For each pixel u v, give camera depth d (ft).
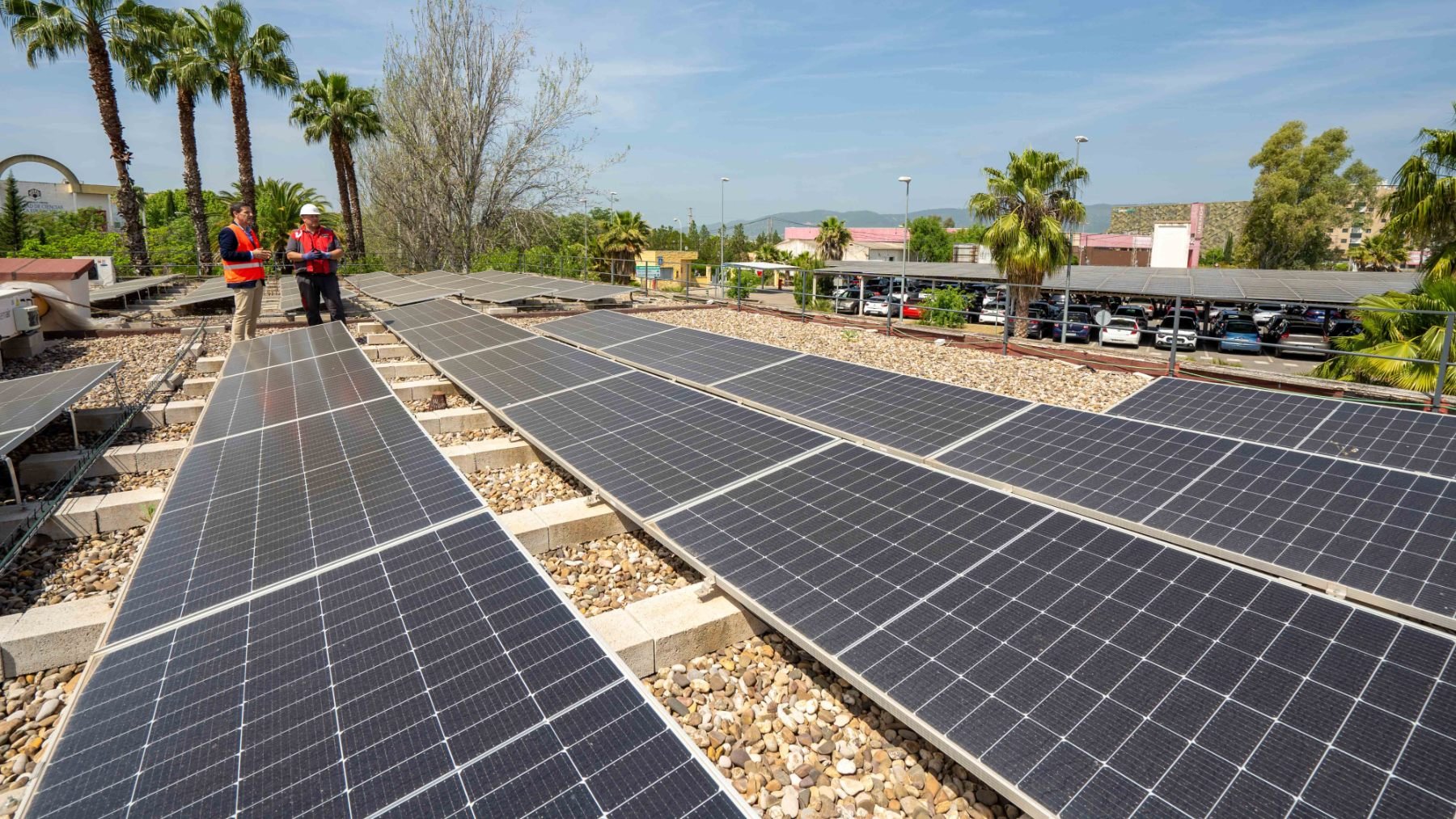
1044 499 17.34
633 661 12.85
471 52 101.91
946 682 9.96
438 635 10.97
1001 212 95.40
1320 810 7.65
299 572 13.14
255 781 8.46
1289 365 88.02
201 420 24.09
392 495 16.12
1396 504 15.26
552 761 8.52
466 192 107.55
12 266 44.98
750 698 12.70
